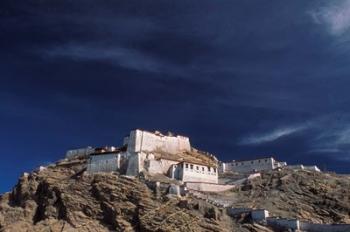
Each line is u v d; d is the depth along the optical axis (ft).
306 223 351.87
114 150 487.20
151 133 500.33
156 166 451.53
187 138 546.26
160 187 400.06
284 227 351.87
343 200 395.34
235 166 527.40
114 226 376.89
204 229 351.05
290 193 419.74
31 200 430.61
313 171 473.26
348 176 465.47
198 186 435.12
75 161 495.41
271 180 452.76
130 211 382.22
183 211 368.48
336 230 340.59
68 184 420.77
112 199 394.73
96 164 467.52
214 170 463.42
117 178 414.21
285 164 508.53
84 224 382.83
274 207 392.27
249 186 447.01
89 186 412.77
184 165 447.01
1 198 451.94
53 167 489.67
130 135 485.56
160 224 361.71
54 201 410.52
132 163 449.89
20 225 402.52
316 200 403.34
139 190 397.39
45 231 381.40
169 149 514.27
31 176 463.83
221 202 402.31
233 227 357.41
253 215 367.45
